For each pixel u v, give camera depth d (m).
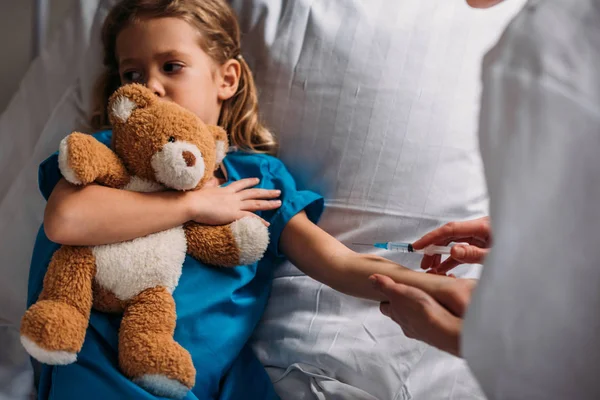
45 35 1.31
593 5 0.56
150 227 0.82
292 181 1.02
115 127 0.82
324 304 0.98
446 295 0.70
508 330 0.53
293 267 1.02
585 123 0.52
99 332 0.81
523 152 0.53
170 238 0.84
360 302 0.98
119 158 0.84
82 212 0.79
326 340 0.93
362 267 0.87
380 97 1.01
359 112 1.01
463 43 1.03
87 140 0.79
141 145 0.80
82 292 0.78
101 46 1.14
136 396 0.76
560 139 0.52
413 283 0.77
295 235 0.95
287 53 1.05
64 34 1.20
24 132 1.17
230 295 0.89
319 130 1.03
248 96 1.06
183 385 0.77
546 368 0.53
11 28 1.40
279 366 0.94
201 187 0.88
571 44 0.54
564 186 0.52
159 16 0.97
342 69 1.02
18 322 1.01
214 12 1.02
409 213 1.02
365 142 1.01
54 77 1.18
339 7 1.06
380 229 1.02
